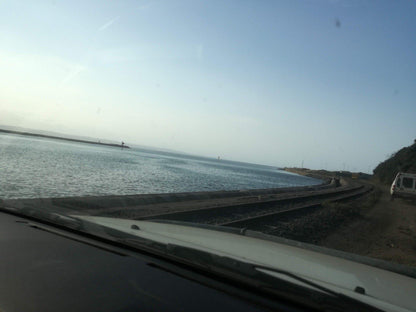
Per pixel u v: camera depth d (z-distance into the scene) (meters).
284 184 62.62
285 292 2.34
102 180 29.69
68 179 27.09
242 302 2.35
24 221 4.25
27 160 39.19
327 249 3.51
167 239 3.34
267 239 3.90
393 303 2.23
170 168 67.19
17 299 2.30
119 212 12.55
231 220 12.53
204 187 34.91
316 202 22.16
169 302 2.32
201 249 2.96
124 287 2.52
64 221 4.00
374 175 81.38
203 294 2.44
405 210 19.69
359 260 3.28
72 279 2.62
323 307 2.21
